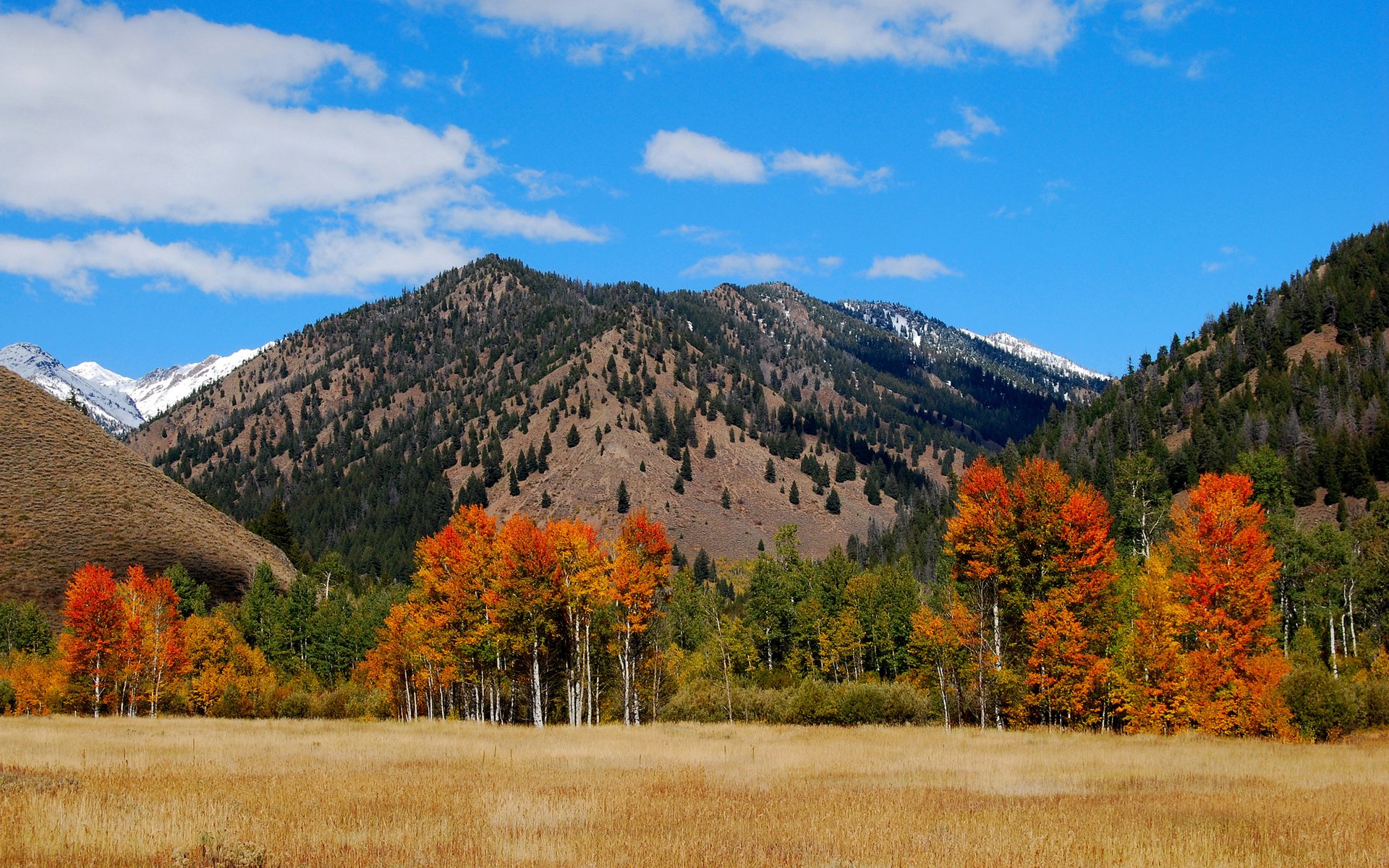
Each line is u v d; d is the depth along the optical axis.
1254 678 40.22
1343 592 63.09
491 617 48.34
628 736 38.72
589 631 50.88
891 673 68.19
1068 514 42.53
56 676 59.09
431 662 56.22
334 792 19.94
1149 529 69.12
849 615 64.44
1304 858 14.47
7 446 94.19
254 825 15.42
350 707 63.72
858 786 22.75
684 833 15.62
